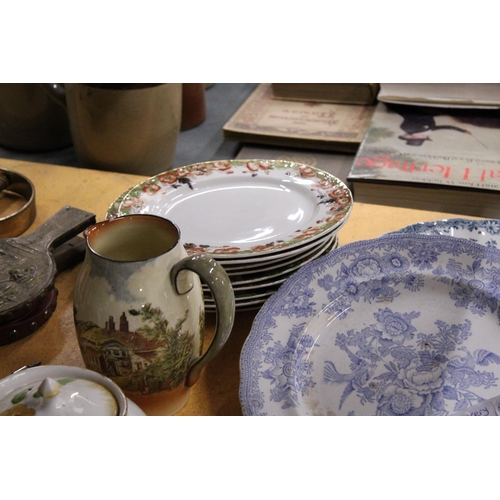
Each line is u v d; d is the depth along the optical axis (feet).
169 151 3.52
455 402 1.65
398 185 3.01
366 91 4.19
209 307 1.96
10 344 1.98
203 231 2.13
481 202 2.93
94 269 1.44
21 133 3.84
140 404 1.60
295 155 3.87
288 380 1.65
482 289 1.91
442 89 3.79
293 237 1.97
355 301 1.92
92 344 1.49
